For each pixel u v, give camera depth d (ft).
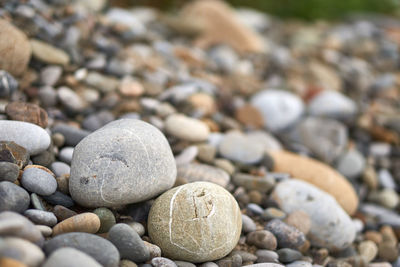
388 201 2.52
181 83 2.73
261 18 4.73
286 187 2.20
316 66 3.59
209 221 1.86
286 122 2.75
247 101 2.90
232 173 2.27
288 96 2.87
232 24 3.73
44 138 1.97
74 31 2.56
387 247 2.22
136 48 2.89
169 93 2.57
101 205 1.88
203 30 3.67
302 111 2.85
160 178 1.92
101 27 2.81
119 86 2.51
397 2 5.57
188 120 2.37
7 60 2.21
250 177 2.22
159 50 3.01
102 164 1.86
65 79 2.41
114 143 1.88
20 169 1.90
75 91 2.42
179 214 1.87
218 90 2.79
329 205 2.14
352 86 3.53
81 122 2.33
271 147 2.59
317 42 4.23
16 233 1.68
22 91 2.29
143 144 1.90
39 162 1.98
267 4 5.11
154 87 2.59
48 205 1.90
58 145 2.12
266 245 2.01
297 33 4.43
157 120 2.37
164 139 1.98
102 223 1.86
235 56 3.57
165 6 4.32
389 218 2.37
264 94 2.86
